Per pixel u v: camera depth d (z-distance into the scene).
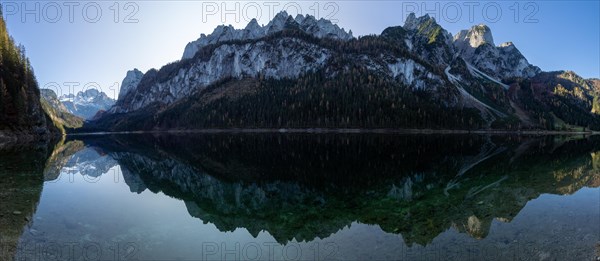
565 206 20.38
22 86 115.56
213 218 18.67
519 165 40.16
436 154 54.56
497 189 25.88
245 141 97.81
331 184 28.69
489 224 16.98
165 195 25.09
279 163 43.19
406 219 18.03
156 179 32.59
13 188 25.75
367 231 16.11
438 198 23.05
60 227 16.42
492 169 36.81
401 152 58.22
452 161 44.56
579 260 12.62
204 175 34.78
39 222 17.08
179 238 15.23
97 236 15.35
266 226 17.17
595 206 20.23
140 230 16.34
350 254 13.20
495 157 49.91
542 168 37.41
